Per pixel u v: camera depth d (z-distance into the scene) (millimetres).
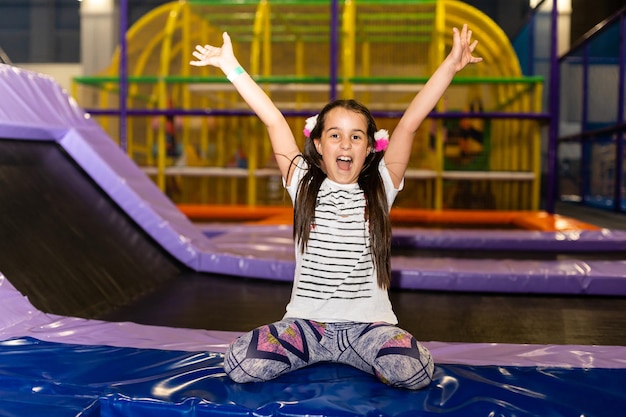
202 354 1772
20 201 2834
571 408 1423
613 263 3326
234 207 7012
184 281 3256
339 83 6617
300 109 6977
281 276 3271
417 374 1492
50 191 3137
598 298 3018
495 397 1472
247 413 1396
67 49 11062
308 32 7871
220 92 7613
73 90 7062
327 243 1641
